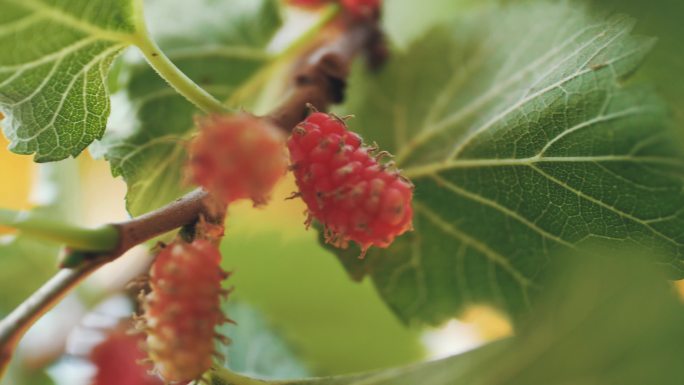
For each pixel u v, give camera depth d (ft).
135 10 0.86
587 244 0.91
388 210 0.81
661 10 0.85
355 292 1.20
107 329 1.05
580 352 0.78
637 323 0.76
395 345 1.21
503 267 0.96
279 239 1.17
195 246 0.80
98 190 1.14
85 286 1.10
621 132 0.89
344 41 1.07
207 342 0.79
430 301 0.99
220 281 0.80
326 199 0.82
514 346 0.81
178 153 1.01
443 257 0.98
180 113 1.02
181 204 0.82
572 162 0.90
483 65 1.01
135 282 0.83
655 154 0.88
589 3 0.93
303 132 0.83
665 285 0.77
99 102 0.89
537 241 0.93
